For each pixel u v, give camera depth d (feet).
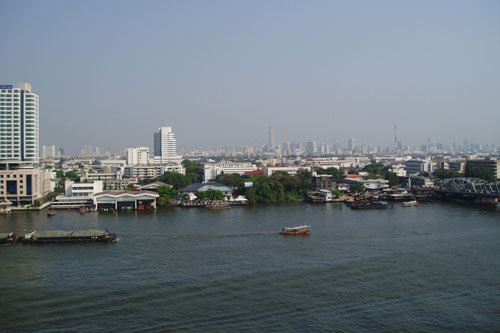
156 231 598.75
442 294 359.66
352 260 452.35
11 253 484.33
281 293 360.69
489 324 306.55
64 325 304.71
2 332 294.46
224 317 315.99
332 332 293.43
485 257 465.06
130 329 298.35
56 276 404.36
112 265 436.76
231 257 463.01
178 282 386.32
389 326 302.66
